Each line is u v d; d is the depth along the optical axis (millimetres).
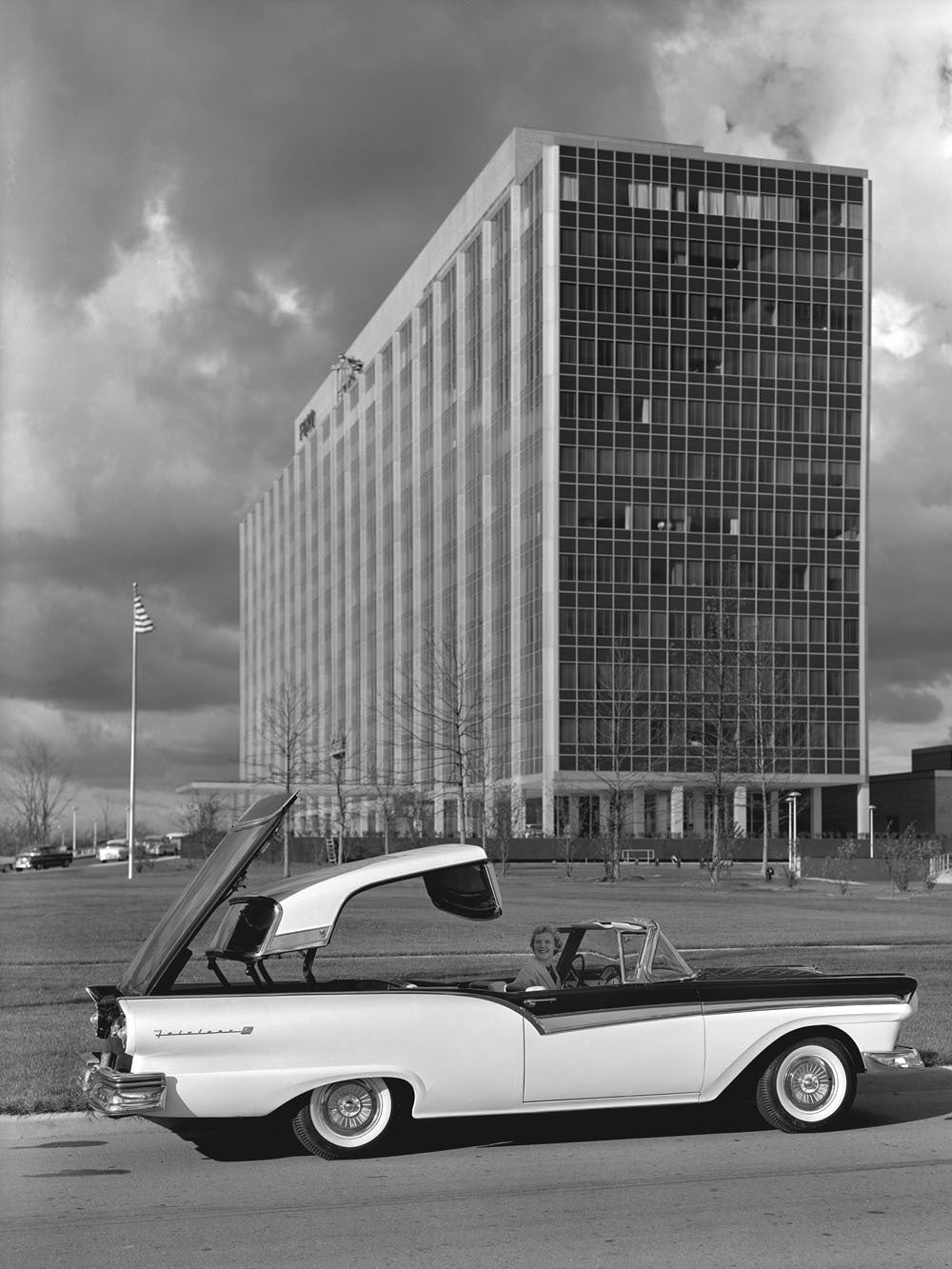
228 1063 8664
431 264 111875
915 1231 7199
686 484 93375
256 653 178000
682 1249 6938
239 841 9227
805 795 96125
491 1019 9055
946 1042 12688
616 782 80688
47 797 125625
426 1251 6977
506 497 97188
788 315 95688
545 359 91812
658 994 9391
